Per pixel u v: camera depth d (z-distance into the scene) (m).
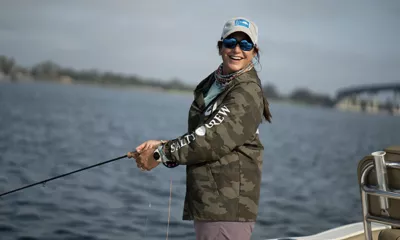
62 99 76.31
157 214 8.91
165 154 2.30
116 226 8.20
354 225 3.67
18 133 27.17
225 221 2.27
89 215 9.00
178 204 9.96
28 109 50.00
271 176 17.27
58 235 7.77
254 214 2.32
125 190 11.56
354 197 13.61
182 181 13.19
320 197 13.33
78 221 8.58
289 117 85.69
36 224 8.32
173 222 8.30
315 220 10.07
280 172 18.53
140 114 55.66
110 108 63.75
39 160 17.59
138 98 106.69
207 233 2.30
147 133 32.69
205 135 2.22
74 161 17.86
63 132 29.50
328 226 9.57
